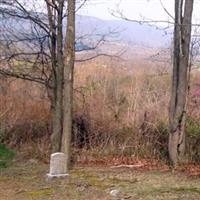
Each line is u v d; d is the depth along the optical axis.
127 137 13.63
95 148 13.52
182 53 12.23
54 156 10.77
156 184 10.35
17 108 14.72
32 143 14.12
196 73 13.59
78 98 14.36
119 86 14.73
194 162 12.55
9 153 13.59
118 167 12.45
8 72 13.26
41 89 14.53
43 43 12.95
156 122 13.84
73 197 9.20
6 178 10.94
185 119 12.48
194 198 9.02
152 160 13.02
